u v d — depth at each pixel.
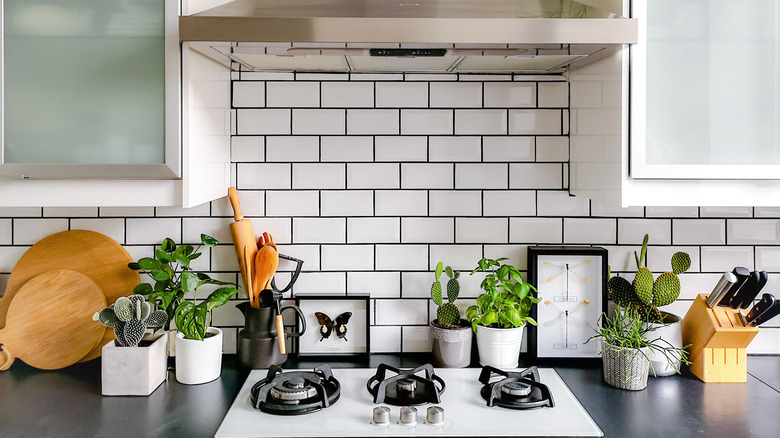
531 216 1.93
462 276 1.94
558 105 1.92
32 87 1.49
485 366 1.68
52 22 1.48
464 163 1.92
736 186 1.56
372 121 1.91
